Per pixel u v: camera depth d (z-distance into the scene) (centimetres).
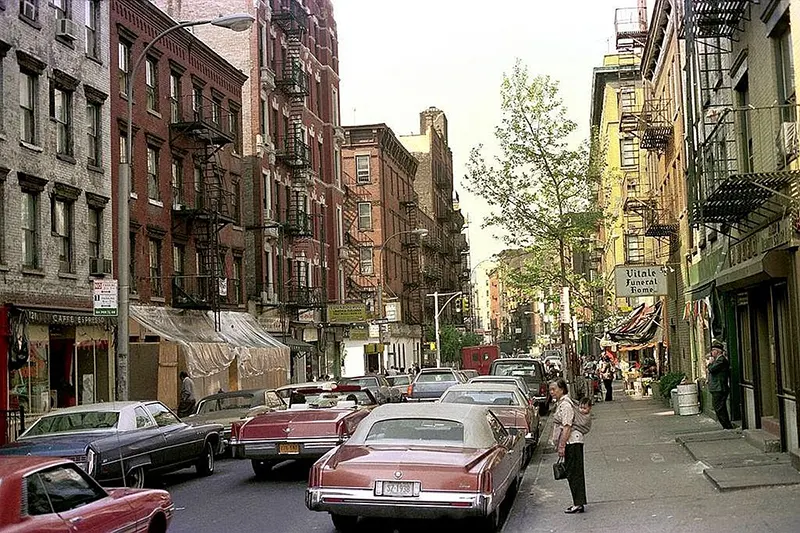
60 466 784
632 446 1878
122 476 1346
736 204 1559
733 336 2033
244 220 4194
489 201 3662
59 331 2527
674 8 2761
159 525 925
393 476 998
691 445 1753
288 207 4741
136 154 3067
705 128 2058
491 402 1809
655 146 3284
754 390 1805
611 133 5475
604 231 5931
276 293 4434
